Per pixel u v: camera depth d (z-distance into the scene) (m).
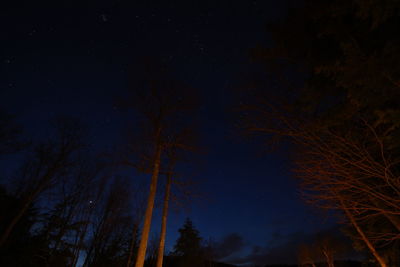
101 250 20.92
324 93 5.22
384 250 8.92
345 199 4.12
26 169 16.95
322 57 5.28
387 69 2.83
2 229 16.06
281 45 5.51
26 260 16.23
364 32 4.12
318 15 4.73
